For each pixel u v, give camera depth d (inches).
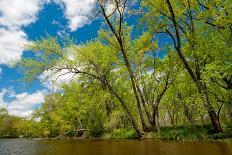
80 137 1771.7
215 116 864.3
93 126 1888.5
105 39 1138.7
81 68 1105.4
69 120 2199.8
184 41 1049.5
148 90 1355.8
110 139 1184.8
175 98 1697.8
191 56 1044.5
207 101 845.2
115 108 1641.2
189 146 604.1
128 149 622.8
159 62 1248.2
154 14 952.3
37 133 3061.0
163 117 2348.7
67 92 1809.8
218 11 860.6
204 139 792.9
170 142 759.7
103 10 994.1
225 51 897.5
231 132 799.7
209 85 968.9
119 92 1561.3
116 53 1232.2
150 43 1195.3
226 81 952.3
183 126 1121.4
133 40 1205.1
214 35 951.0
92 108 1852.9
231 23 832.3
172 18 863.1
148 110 1222.3
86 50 1102.4
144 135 1075.3
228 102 969.5
